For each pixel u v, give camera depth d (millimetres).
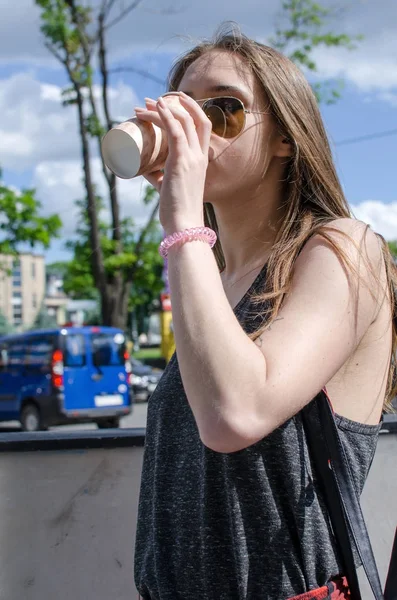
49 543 2223
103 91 16734
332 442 1146
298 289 1163
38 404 12250
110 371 12625
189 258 1106
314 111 1381
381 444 2223
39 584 2207
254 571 1138
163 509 1257
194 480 1218
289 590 1123
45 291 81625
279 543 1136
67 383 12219
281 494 1147
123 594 2178
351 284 1154
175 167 1138
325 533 1153
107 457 2232
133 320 56062
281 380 1055
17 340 12781
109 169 1206
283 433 1145
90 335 12617
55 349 12250
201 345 1051
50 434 2268
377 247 1241
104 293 18266
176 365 1337
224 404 1039
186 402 1279
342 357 1137
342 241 1189
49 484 2242
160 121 1150
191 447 1240
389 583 1226
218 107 1295
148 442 1379
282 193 1358
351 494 1136
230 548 1161
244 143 1294
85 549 2211
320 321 1117
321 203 1321
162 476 1273
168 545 1243
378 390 1246
